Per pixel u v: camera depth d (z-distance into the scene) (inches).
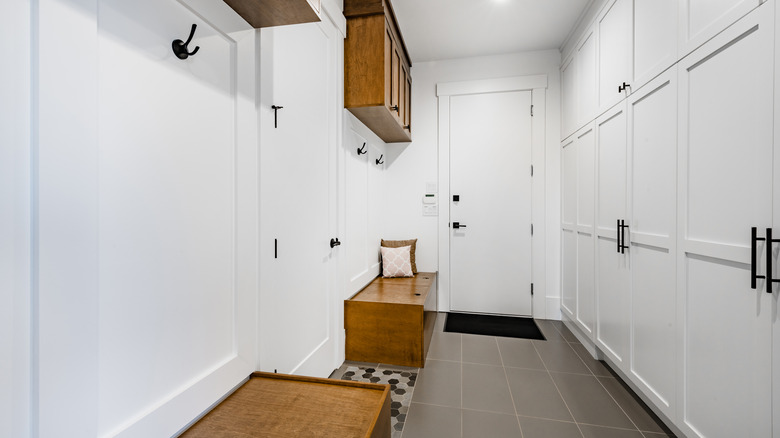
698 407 53.5
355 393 44.1
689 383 55.6
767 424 41.3
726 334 47.9
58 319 25.3
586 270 101.5
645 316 69.0
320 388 45.5
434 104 140.4
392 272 124.4
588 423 66.4
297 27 65.7
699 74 53.1
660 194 63.6
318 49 75.9
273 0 43.1
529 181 133.1
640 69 70.9
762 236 41.9
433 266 140.2
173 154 36.1
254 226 50.5
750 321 43.8
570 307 117.3
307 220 70.5
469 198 137.9
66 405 25.8
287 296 61.7
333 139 85.1
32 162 23.8
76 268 26.4
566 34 118.6
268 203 54.5
